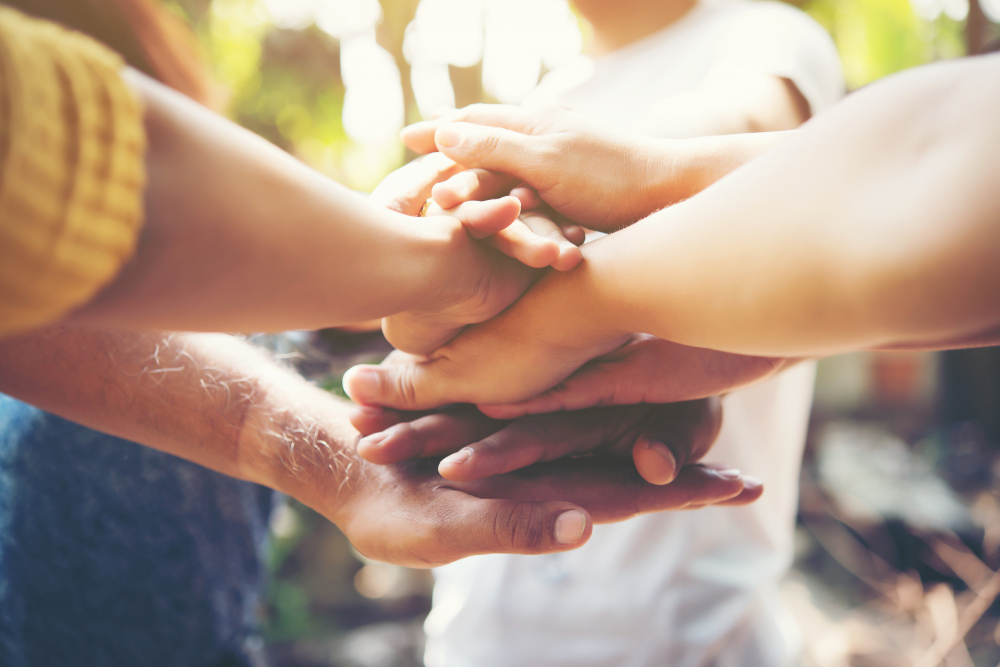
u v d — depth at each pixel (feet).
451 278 1.39
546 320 1.47
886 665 5.41
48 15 1.52
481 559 2.75
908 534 7.59
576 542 1.38
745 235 1.17
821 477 9.30
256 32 9.61
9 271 0.96
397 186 1.63
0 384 1.65
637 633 2.52
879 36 10.53
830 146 1.10
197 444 1.66
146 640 2.11
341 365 2.48
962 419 10.82
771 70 2.23
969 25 8.97
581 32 6.82
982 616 5.84
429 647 3.18
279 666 6.31
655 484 1.56
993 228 0.99
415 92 7.37
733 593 2.53
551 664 2.60
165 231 1.05
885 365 12.61
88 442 2.00
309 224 1.16
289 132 9.80
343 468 1.59
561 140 1.59
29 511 2.01
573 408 1.60
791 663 3.02
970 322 1.03
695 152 1.58
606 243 1.42
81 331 1.65
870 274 1.05
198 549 2.11
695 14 2.78
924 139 1.04
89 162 0.98
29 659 2.06
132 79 1.04
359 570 7.79
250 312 1.15
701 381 1.59
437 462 1.60
